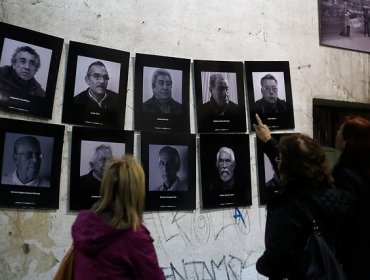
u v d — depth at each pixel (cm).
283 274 218
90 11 350
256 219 407
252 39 427
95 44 350
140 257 195
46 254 314
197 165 386
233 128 400
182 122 379
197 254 375
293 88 446
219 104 397
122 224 196
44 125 320
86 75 340
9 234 301
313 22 468
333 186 228
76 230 197
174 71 380
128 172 204
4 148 303
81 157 332
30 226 309
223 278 384
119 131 350
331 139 512
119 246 193
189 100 387
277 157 296
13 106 307
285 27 448
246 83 415
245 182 400
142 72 366
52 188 318
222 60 407
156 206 359
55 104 329
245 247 398
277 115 422
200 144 387
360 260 238
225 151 395
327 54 475
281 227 213
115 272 191
